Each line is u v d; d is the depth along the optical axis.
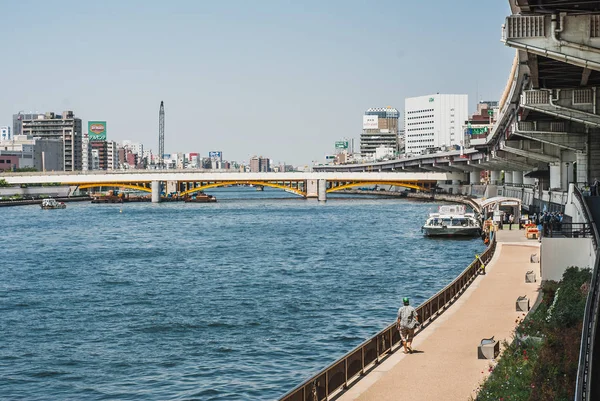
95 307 76.88
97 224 199.12
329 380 35.59
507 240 109.25
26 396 48.59
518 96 101.94
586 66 49.72
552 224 66.25
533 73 65.44
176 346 59.72
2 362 56.12
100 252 129.62
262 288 86.56
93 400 47.38
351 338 61.03
